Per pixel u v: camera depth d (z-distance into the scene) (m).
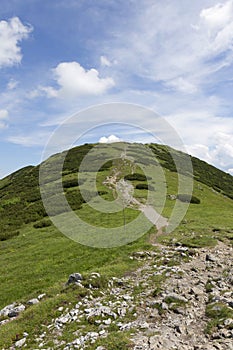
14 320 14.30
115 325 11.77
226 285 14.73
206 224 33.56
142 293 14.79
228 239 26.64
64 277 21.00
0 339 12.55
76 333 11.80
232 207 51.88
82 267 22.44
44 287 19.73
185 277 16.33
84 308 14.01
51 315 13.81
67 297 15.20
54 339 11.75
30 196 50.72
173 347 9.45
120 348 9.62
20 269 23.88
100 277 17.23
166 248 24.34
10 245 31.34
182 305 12.54
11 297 18.91
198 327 10.85
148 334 10.40
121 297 14.55
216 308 11.68
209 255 20.31
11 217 42.09
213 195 58.72
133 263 21.05
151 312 12.37
